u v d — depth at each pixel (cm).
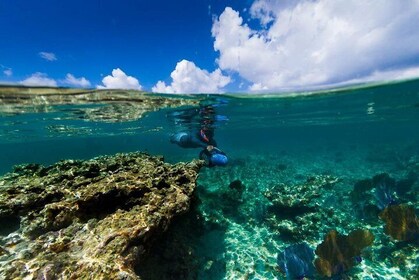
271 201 285
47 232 147
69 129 684
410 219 221
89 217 162
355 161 688
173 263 175
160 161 238
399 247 221
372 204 282
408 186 334
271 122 893
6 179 191
